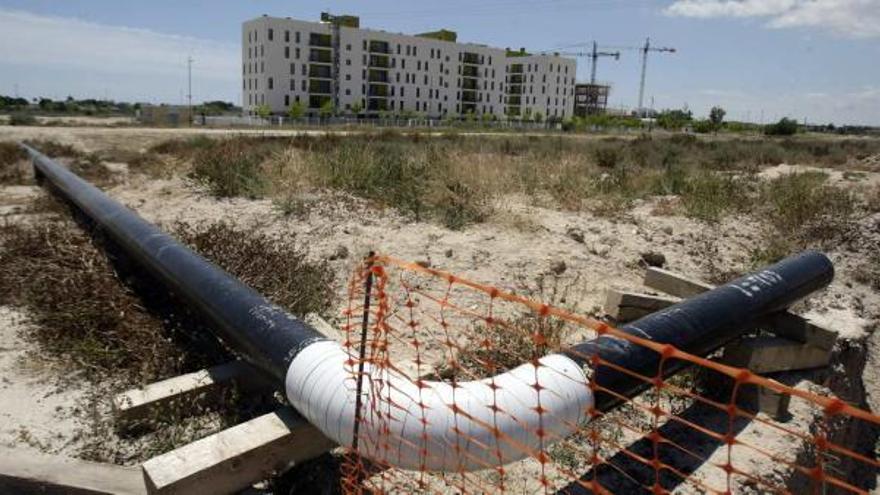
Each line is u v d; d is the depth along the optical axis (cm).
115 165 1742
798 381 466
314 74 8662
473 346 478
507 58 11931
